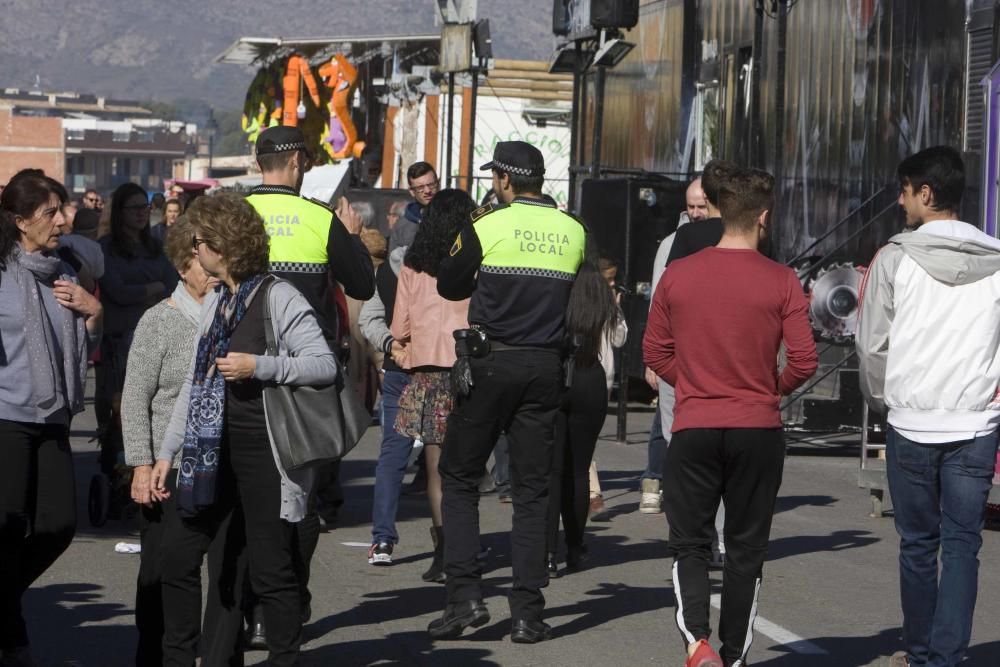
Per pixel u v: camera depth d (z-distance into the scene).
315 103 46.72
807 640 9.80
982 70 19.16
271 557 7.62
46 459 8.59
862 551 12.95
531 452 9.63
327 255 9.33
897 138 21.17
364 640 9.62
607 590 11.23
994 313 8.02
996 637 9.91
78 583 11.06
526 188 9.72
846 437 21.64
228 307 7.56
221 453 7.65
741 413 7.88
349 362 14.23
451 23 29.41
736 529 8.07
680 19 30.00
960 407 8.02
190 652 7.80
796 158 24.33
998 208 15.56
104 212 15.22
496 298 9.48
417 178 14.36
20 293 8.42
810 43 23.97
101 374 13.81
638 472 17.75
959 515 8.04
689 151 29.55
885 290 8.16
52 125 187.50
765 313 7.89
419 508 14.92
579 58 25.59
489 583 11.47
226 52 48.88
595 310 9.98
